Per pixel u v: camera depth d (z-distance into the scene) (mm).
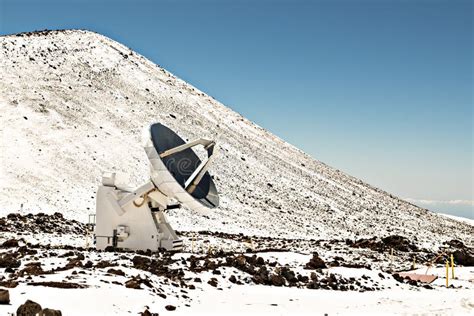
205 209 29375
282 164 101812
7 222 40906
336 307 20453
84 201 58938
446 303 22188
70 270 19875
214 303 18703
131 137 82750
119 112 90875
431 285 27891
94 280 17984
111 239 30969
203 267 24906
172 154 31047
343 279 26328
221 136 101188
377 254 42469
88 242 35906
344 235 67438
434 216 105875
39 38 113875
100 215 31250
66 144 72625
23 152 67188
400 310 20500
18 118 75438
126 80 109688
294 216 73625
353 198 96312
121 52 127812
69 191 60750
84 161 70000
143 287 18141
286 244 44750
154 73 125750
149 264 24031
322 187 96375
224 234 51031
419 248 49375
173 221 56156
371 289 25062
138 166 73938
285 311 18844
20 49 102562
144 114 94438
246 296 20672
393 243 48000
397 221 86812
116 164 72188
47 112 79812
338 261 33844
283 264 29562
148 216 30812
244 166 90250
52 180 62344
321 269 28422
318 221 74062
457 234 88562
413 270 34094
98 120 84250
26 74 91875
